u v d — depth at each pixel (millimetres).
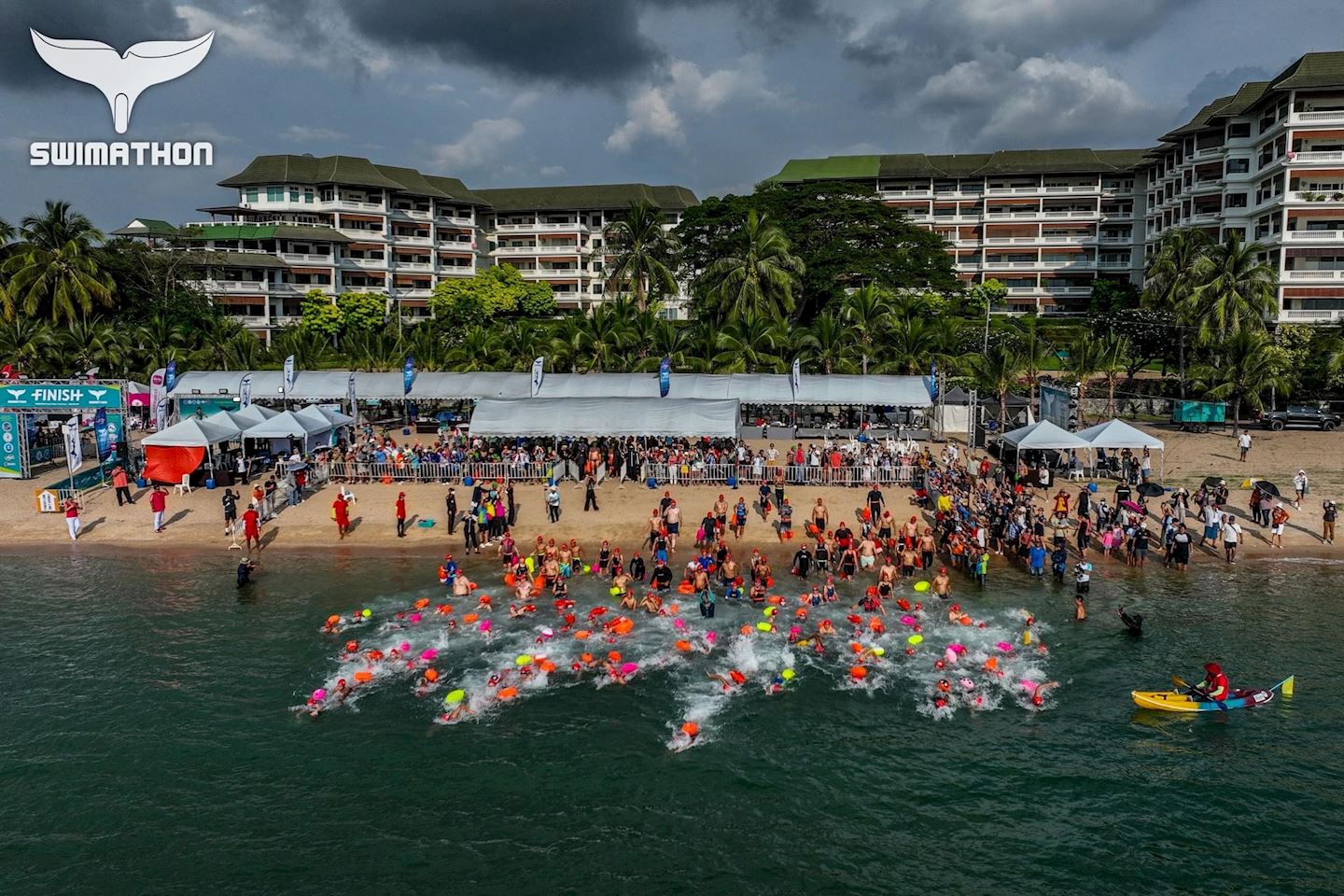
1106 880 15734
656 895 15422
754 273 67188
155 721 21000
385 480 41656
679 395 51406
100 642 25328
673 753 19688
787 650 24562
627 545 33531
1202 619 26578
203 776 18859
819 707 21625
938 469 40469
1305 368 60281
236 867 16078
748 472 41000
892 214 89688
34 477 44406
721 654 24344
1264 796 18078
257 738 20297
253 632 25984
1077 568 28406
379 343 68312
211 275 95625
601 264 122562
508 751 19828
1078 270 110188
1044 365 59750
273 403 58500
